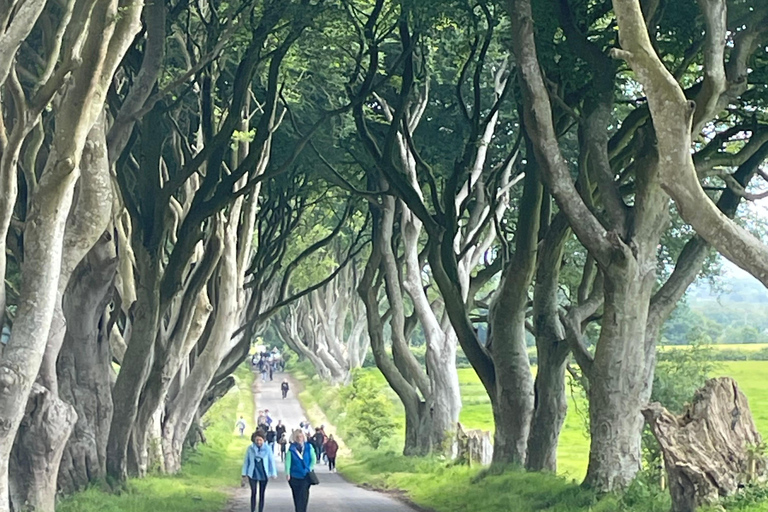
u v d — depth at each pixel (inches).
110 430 995.9
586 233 783.7
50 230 575.8
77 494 832.3
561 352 1008.9
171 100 1117.1
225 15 968.9
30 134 684.1
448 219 1069.1
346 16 1034.1
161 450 1268.5
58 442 684.1
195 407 1353.3
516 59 772.0
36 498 679.7
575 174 1215.6
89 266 892.6
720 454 611.8
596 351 817.5
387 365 1573.6
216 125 1137.4
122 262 1104.8
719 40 633.0
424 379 1565.0
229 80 1170.0
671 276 871.1
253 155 1017.5
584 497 793.6
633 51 555.5
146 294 999.0
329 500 1058.7
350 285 3068.4
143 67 832.9
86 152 661.3
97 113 575.8
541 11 802.2
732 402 624.4
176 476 1285.7
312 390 3543.3
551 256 994.1
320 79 1212.5
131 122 840.9
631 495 737.6
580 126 874.8
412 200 1081.4
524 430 1064.8
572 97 870.4
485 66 1266.0
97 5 555.2
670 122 561.9
